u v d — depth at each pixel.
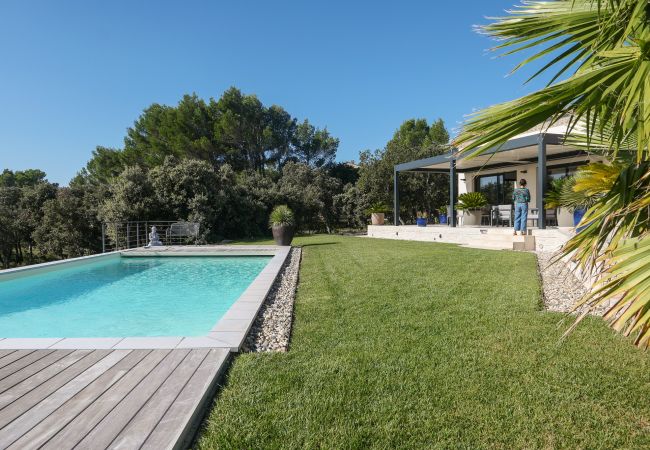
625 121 1.29
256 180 24.11
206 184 19.08
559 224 11.70
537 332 3.66
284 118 32.97
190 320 5.78
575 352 3.17
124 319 5.86
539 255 8.90
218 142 27.59
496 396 2.49
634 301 1.31
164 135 26.16
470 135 1.52
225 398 2.54
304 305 4.97
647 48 1.14
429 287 5.69
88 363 3.04
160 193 17.94
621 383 2.63
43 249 19.47
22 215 19.64
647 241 1.39
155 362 3.06
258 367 3.01
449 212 15.81
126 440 1.97
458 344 3.40
